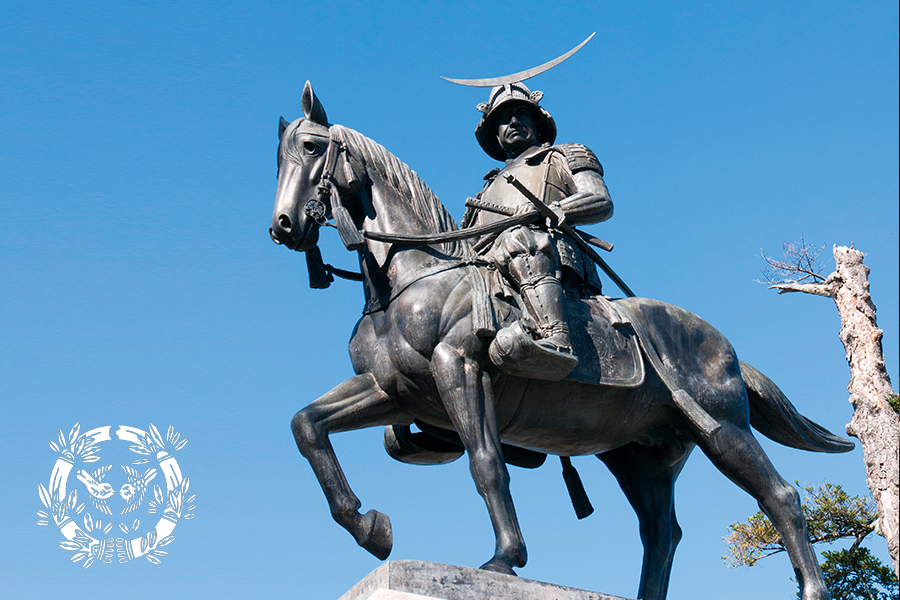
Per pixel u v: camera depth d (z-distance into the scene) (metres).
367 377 4.52
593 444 4.88
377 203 4.73
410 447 4.88
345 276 5.00
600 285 5.03
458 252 4.65
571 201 4.83
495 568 3.91
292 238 4.63
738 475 4.77
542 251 4.55
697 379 4.88
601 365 4.65
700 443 4.83
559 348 4.30
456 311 4.40
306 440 4.27
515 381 4.51
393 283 4.54
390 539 4.23
